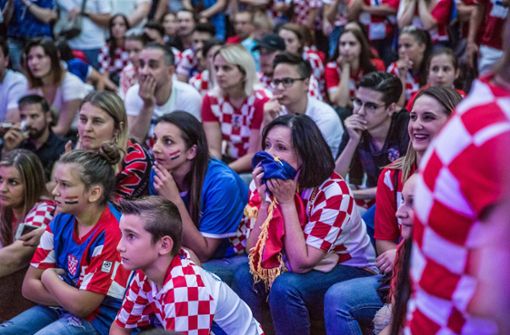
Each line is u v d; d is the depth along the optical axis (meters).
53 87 8.95
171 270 4.05
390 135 5.86
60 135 8.88
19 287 5.39
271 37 9.01
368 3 10.09
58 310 5.04
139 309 4.21
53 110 8.52
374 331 4.41
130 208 4.09
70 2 11.83
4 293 5.36
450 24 9.80
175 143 5.29
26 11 11.41
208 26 10.81
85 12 11.93
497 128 2.12
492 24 8.82
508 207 1.96
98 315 4.76
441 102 4.43
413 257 2.38
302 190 4.88
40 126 7.36
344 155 6.03
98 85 10.83
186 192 5.46
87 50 12.03
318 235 4.75
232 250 5.56
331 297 4.58
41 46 8.77
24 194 5.73
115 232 4.73
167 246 4.06
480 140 2.14
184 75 10.74
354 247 4.95
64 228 4.91
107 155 4.90
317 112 7.16
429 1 9.71
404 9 9.80
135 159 5.70
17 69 11.40
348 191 4.85
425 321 2.31
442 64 7.49
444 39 9.79
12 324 4.89
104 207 4.86
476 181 2.12
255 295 5.06
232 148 7.63
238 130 7.54
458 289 2.21
